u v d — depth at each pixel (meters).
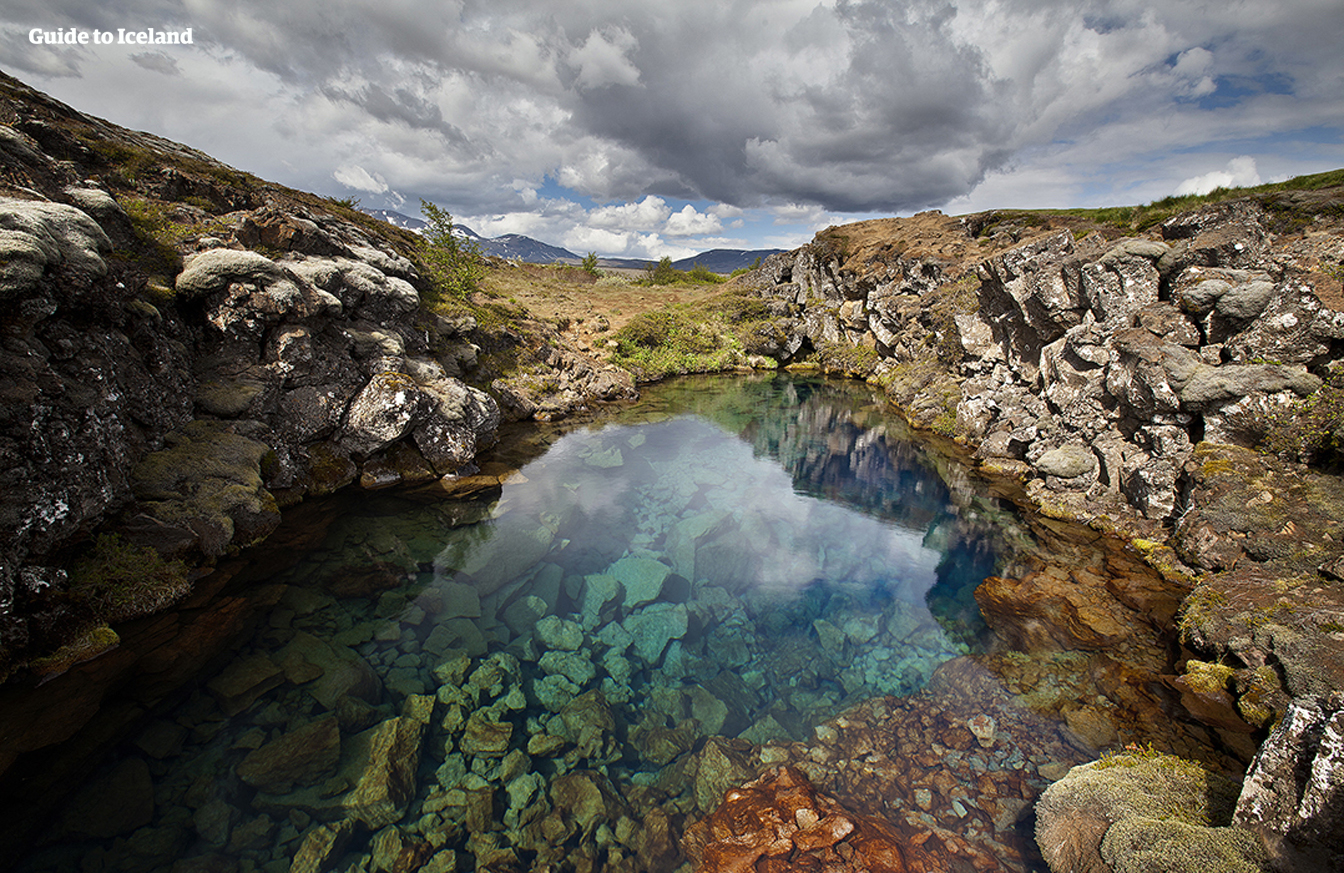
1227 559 12.08
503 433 24.98
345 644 10.22
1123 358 16.69
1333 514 11.25
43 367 9.11
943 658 10.87
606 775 8.00
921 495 19.80
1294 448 12.70
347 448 16.66
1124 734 8.66
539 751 8.33
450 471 18.45
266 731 7.98
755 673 10.55
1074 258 20.48
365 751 7.86
